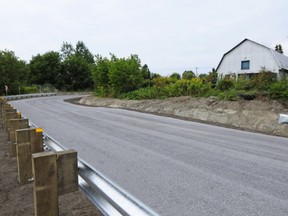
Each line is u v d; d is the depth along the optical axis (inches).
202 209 123.3
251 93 496.1
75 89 2362.2
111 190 80.5
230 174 174.2
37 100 1144.2
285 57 1290.6
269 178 167.5
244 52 1173.1
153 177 166.4
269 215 118.0
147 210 68.9
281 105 432.8
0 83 1448.1
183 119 494.3
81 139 283.4
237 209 123.6
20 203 124.5
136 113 598.2
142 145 258.8
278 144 279.4
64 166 84.8
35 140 145.3
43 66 2183.8
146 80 1028.5
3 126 346.0
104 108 738.8
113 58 1160.2
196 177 167.3
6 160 194.1
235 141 289.7
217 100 540.1
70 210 118.7
